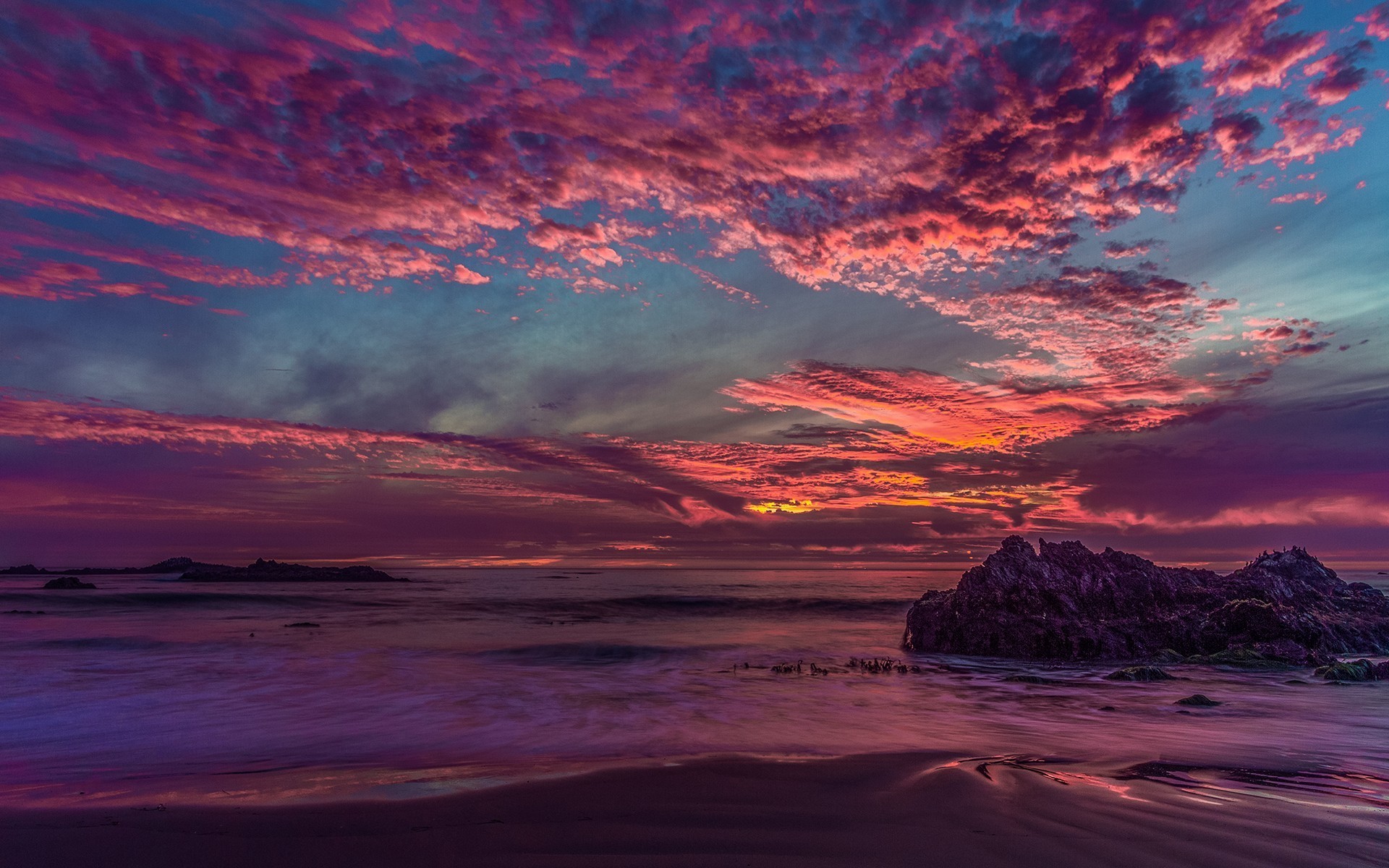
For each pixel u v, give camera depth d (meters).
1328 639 21.30
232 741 11.55
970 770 8.53
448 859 5.70
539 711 14.16
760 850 5.85
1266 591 23.59
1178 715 13.29
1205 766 9.00
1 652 23.19
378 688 16.97
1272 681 17.25
